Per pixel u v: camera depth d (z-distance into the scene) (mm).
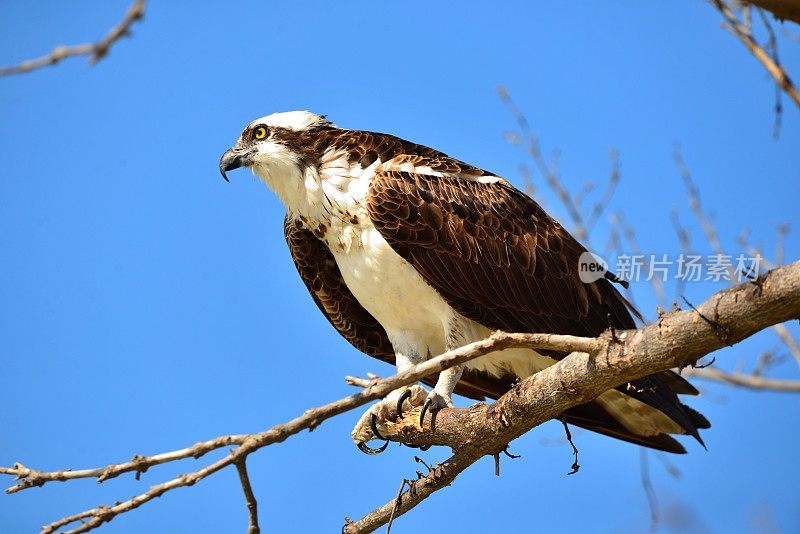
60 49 4805
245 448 6660
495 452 9570
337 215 11570
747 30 7383
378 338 12906
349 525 9672
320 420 6844
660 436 11461
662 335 7602
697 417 11531
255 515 6980
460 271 11375
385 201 11305
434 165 11773
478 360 11773
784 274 6992
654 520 11531
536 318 11570
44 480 6594
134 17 4789
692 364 7703
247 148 12000
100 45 4793
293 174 11750
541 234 11805
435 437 10102
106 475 6578
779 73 6855
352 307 12766
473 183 11820
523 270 11570
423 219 11320
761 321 7172
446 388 10953
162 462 6633
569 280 11734
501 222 11625
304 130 11914
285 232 12562
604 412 11375
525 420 9055
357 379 10211
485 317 11422
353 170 11586
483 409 9531
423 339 12062
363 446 11141
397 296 11664
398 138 12086
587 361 8219
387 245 11430
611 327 7949
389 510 9500
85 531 6531
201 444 6684
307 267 12531
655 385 10617
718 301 7312
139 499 6586
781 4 5547
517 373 11867
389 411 10859
